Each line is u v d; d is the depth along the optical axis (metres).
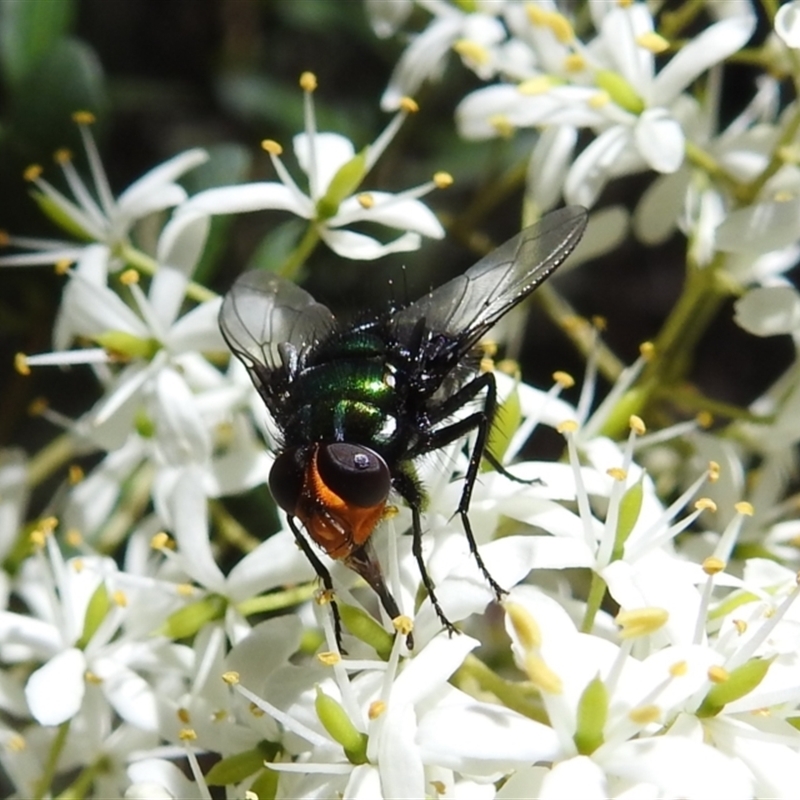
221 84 0.12
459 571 0.08
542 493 0.08
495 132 0.09
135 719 0.08
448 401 0.08
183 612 0.08
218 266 0.12
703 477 0.08
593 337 0.09
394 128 0.09
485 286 0.08
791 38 0.08
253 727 0.08
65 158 0.09
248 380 0.09
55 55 0.10
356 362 0.08
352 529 0.07
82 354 0.09
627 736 0.07
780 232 0.09
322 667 0.08
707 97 0.10
